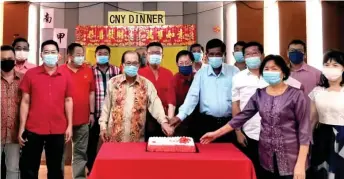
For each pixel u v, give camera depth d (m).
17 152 2.94
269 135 2.18
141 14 5.09
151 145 2.15
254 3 4.95
